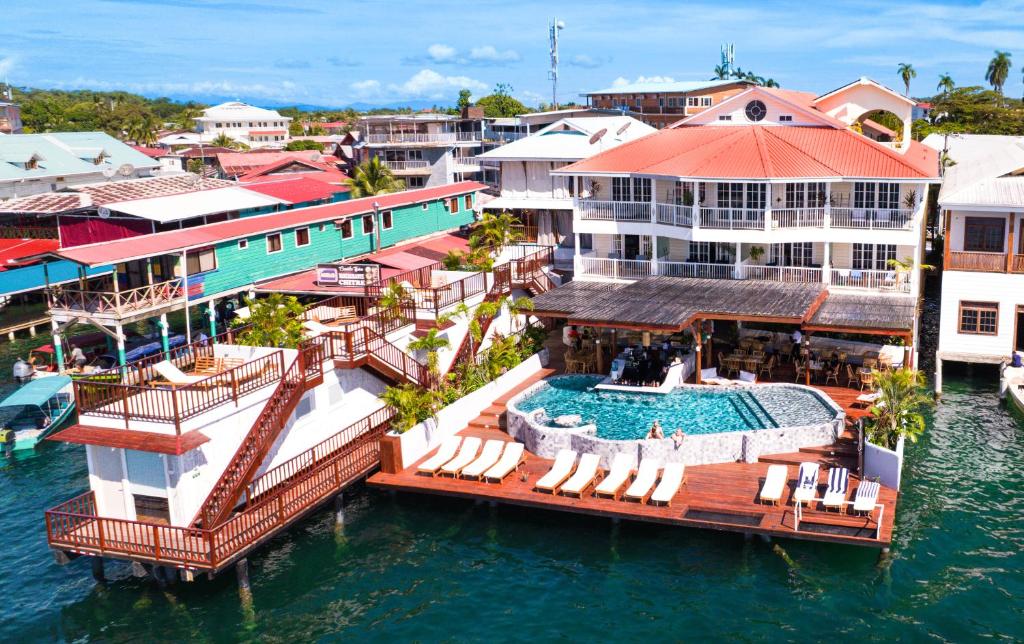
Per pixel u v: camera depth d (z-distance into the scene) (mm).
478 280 41750
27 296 59656
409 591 25609
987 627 22719
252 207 56969
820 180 39594
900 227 39781
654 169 43375
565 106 136125
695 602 24188
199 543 25172
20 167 79750
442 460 30953
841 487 26734
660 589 24859
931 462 32156
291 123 186500
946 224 40438
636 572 25766
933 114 101062
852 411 33438
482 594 25234
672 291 40156
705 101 108875
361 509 30469
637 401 35062
